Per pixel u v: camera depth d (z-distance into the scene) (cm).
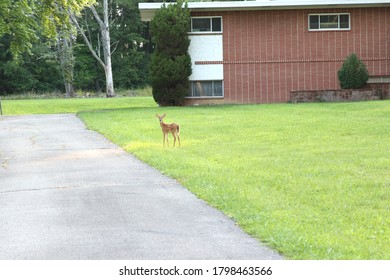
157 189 994
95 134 2008
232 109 2716
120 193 964
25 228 752
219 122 2162
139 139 1752
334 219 746
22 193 1001
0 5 2667
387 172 1090
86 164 1324
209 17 3198
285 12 3216
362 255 596
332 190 934
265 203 845
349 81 3108
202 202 880
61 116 2873
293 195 903
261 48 3222
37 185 1074
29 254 634
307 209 806
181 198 913
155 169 1219
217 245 647
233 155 1371
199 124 2117
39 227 754
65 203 900
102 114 2744
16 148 1714
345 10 3216
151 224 750
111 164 1310
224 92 3222
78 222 772
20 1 2752
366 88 3130
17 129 2295
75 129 2206
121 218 788
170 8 3086
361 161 1220
